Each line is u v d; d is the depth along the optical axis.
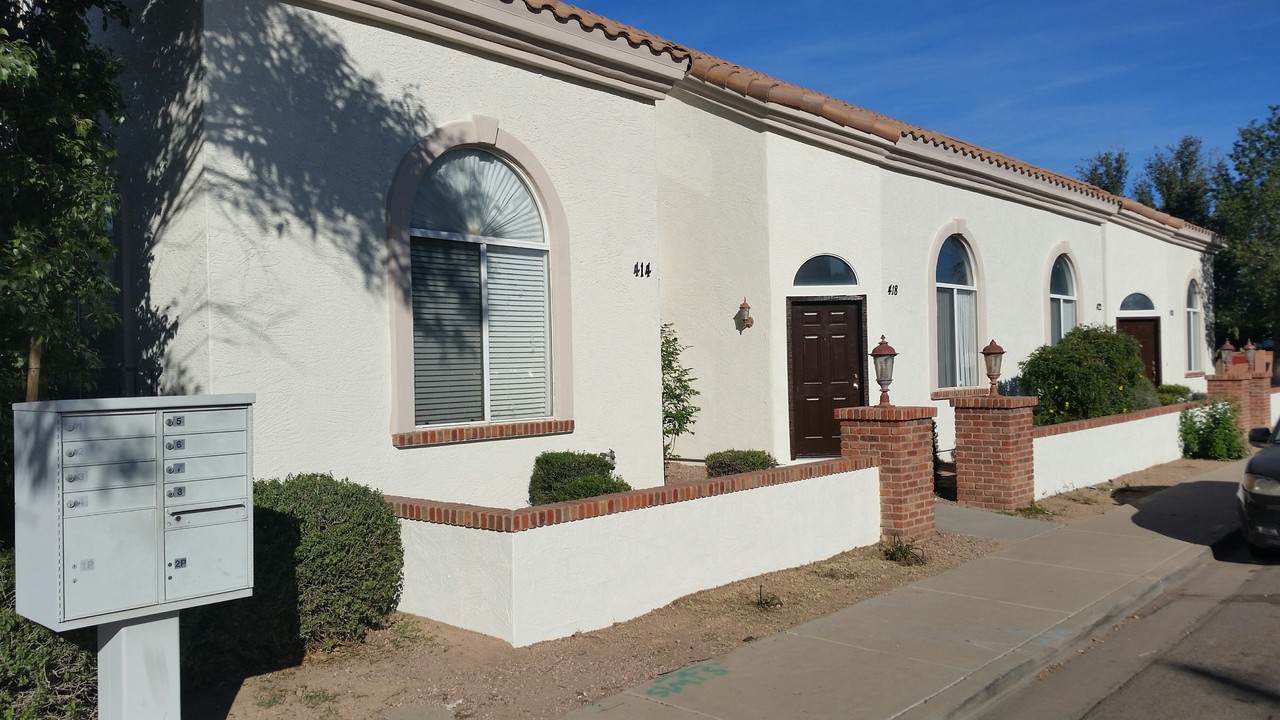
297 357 7.59
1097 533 10.54
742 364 12.97
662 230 13.59
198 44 7.19
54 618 4.09
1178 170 30.34
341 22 7.96
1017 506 11.58
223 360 7.16
